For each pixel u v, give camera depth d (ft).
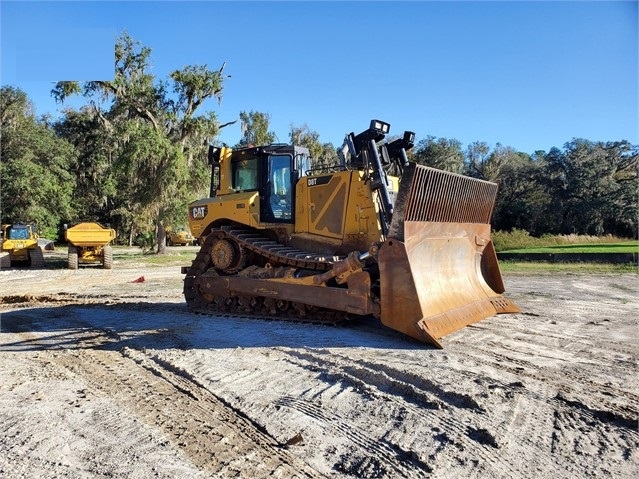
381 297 20.81
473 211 25.90
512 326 23.79
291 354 19.79
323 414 13.87
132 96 84.43
